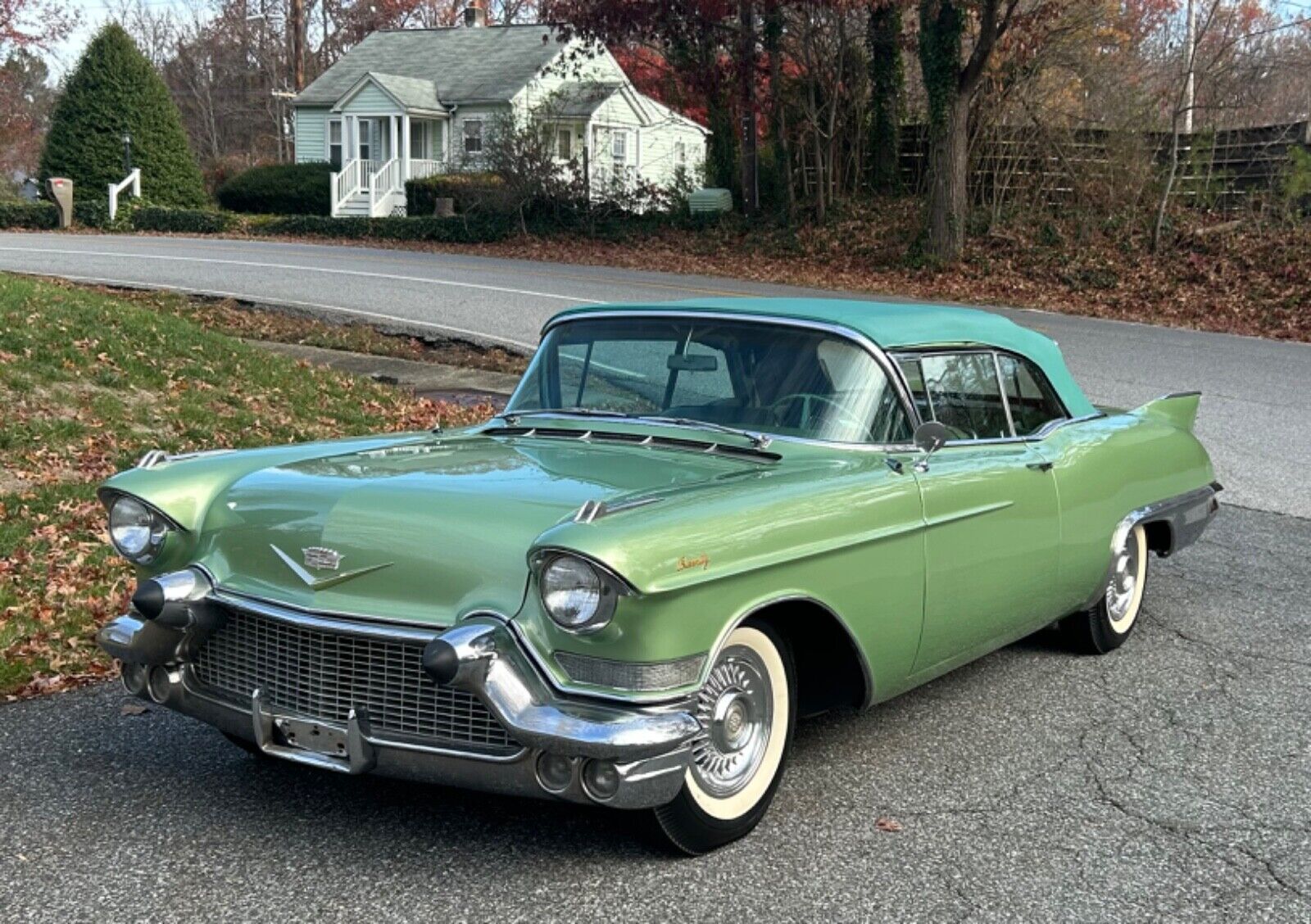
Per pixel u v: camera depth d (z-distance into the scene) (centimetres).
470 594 345
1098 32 2616
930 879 358
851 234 2723
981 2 2339
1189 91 2611
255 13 6912
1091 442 538
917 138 2912
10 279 1275
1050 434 522
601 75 4328
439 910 333
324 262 2317
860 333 449
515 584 341
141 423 944
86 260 2166
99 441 884
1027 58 2539
